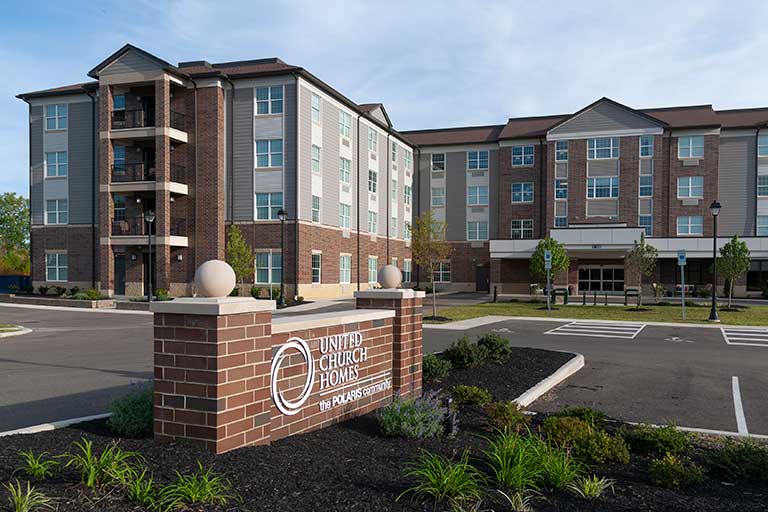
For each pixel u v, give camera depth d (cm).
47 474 400
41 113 3628
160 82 3089
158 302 480
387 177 4453
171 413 481
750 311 2680
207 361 465
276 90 3173
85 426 557
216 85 3183
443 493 394
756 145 4141
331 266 3534
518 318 2384
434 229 3350
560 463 447
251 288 3153
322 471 446
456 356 1043
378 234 4278
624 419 799
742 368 1225
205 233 3188
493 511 380
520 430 642
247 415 494
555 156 4303
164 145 3077
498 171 4728
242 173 3216
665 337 1791
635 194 4125
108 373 1087
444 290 4847
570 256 4038
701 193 4138
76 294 3075
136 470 410
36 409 792
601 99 4191
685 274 3991
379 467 468
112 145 3247
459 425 676
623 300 3472
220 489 387
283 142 3155
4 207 6038
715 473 509
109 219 3192
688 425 771
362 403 704
